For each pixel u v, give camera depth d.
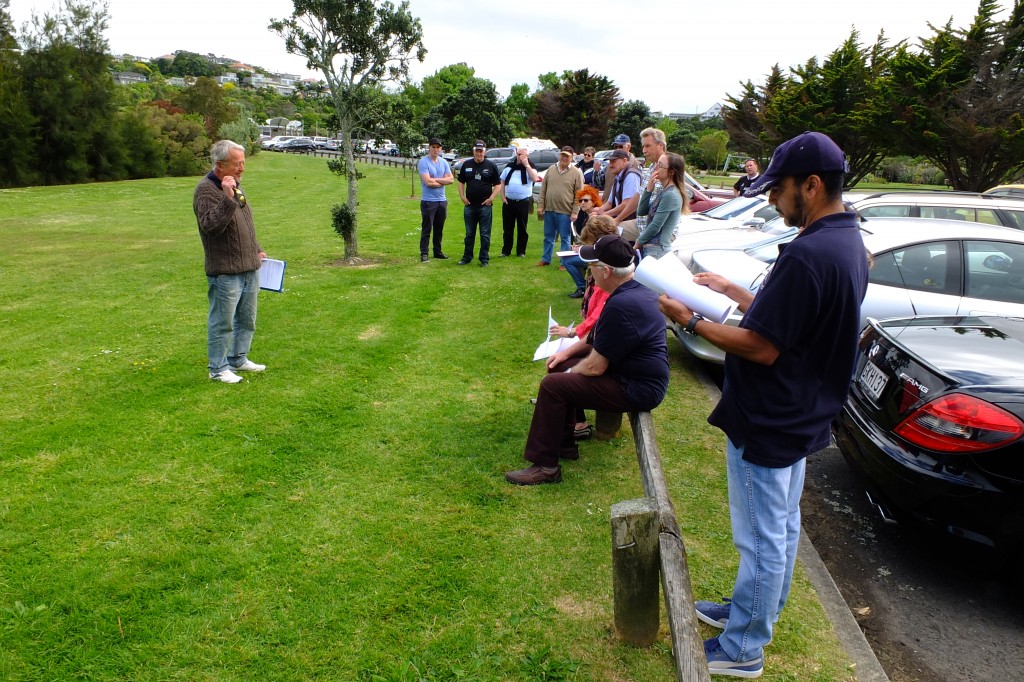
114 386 4.96
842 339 2.03
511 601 2.83
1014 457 2.93
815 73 28.16
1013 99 18.69
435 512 3.47
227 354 5.20
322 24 9.23
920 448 3.16
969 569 3.44
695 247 6.78
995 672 2.74
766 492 2.17
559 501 3.61
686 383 5.51
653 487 2.83
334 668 2.44
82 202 19.73
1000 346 3.54
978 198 7.60
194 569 2.93
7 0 28.05
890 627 3.00
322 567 2.99
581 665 2.50
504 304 7.60
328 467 3.88
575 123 49.81
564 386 3.68
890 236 5.21
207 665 2.43
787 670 2.54
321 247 11.53
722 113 32.41
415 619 2.71
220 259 4.79
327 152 57.69
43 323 6.62
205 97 47.25
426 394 5.00
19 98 27.00
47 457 3.86
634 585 2.49
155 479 3.66
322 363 5.59
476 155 9.32
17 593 2.74
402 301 7.66
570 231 9.20
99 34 29.95
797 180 2.01
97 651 2.47
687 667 1.89
